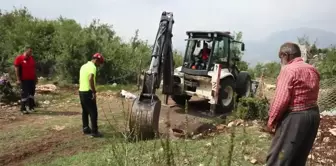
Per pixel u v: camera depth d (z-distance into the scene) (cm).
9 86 1127
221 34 1080
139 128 689
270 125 405
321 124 762
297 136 387
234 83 1121
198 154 550
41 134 790
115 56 1703
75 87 1456
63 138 764
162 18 901
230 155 288
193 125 833
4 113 977
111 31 2111
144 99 752
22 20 2102
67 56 1562
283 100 386
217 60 1095
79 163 597
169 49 918
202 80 1059
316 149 598
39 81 1528
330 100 957
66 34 1781
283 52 407
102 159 589
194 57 1102
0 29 1931
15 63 981
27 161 640
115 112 1025
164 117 978
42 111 1033
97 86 1474
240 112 850
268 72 2342
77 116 974
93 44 1625
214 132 749
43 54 1758
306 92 386
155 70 802
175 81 1099
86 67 757
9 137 766
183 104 1175
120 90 1410
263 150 597
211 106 1030
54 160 639
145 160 471
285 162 392
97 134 773
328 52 1767
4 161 636
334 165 525
